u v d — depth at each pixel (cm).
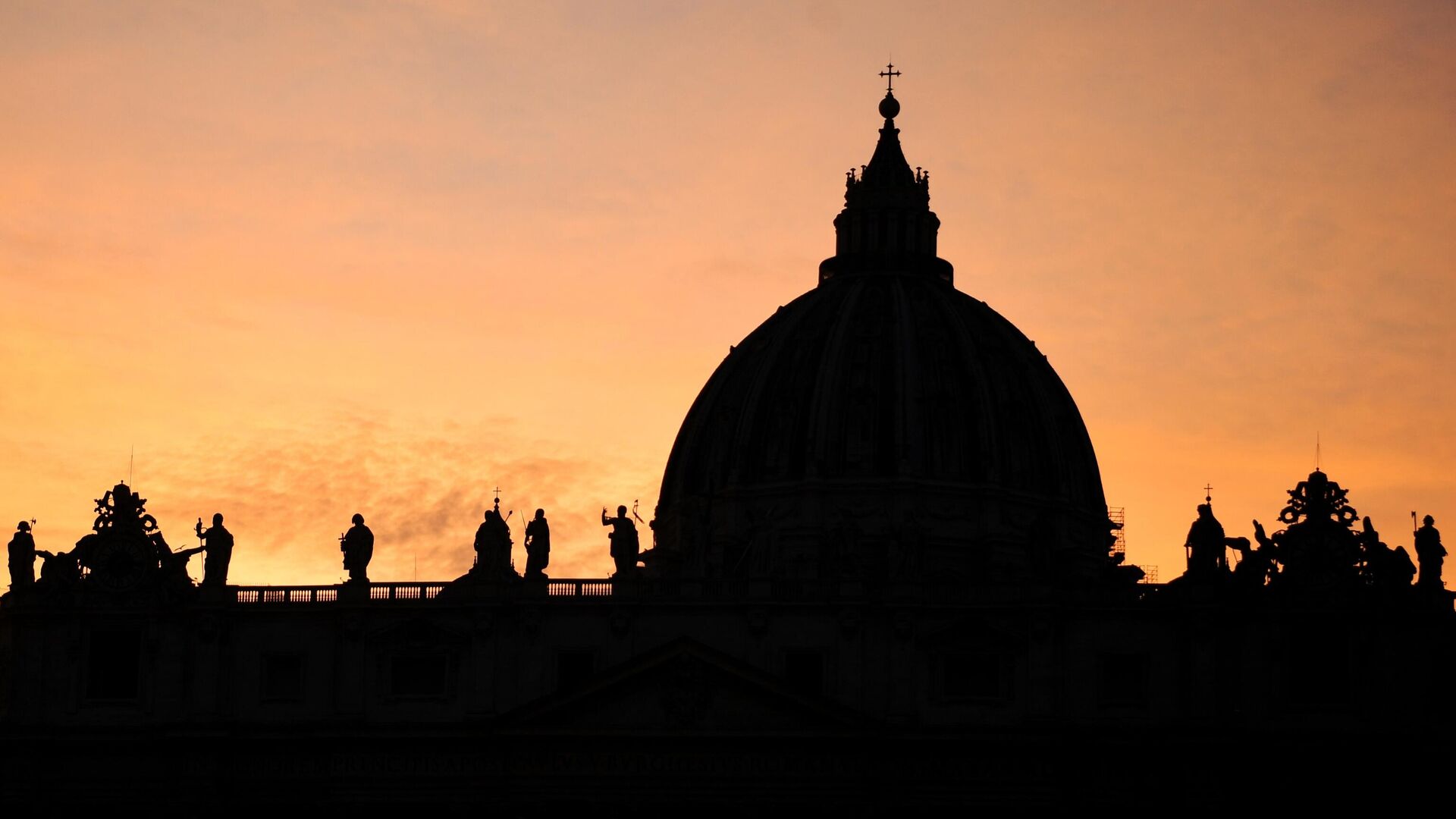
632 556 18188
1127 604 17275
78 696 17625
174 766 17462
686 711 17112
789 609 17338
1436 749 17025
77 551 17725
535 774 17200
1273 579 17300
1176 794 17075
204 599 17550
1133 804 17075
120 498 17738
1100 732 17075
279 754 17438
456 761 17312
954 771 17150
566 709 17138
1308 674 17238
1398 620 17162
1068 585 17388
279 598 17650
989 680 17288
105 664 17712
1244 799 17062
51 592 17650
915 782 17150
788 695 17038
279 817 17425
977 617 17250
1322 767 17050
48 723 17575
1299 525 17350
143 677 17625
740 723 17100
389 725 17288
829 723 17062
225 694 17550
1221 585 17275
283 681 17575
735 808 17100
